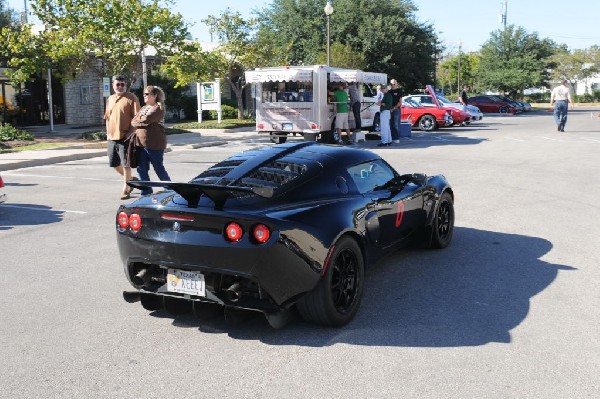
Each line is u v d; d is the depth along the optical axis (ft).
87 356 12.89
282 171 14.87
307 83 57.36
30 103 87.71
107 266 19.48
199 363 12.48
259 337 13.78
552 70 220.43
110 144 30.63
